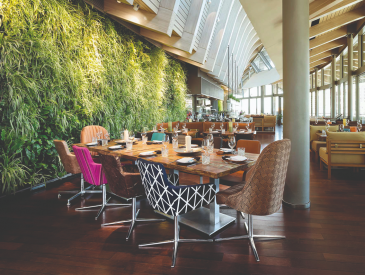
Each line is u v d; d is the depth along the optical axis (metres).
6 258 1.98
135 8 4.71
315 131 6.18
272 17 5.37
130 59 5.99
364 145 4.10
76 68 4.29
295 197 2.94
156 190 1.93
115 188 2.35
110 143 3.75
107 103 5.16
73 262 1.92
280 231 2.37
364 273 1.72
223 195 2.01
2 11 3.11
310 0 6.04
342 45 11.95
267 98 25.75
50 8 3.72
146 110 6.84
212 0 7.59
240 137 5.77
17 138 3.26
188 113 11.24
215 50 8.98
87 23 4.67
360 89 10.10
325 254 1.97
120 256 1.99
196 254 2.00
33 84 3.38
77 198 3.44
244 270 1.78
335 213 2.78
